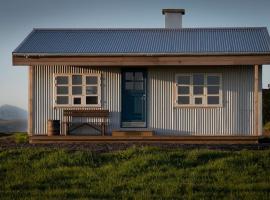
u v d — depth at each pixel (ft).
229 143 66.33
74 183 48.03
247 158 53.42
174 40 72.84
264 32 74.90
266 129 91.40
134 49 68.90
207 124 70.13
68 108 70.79
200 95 70.33
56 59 67.82
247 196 43.06
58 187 47.14
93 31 77.36
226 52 66.59
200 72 70.38
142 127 70.49
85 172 50.80
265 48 68.03
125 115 70.79
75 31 77.05
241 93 70.03
